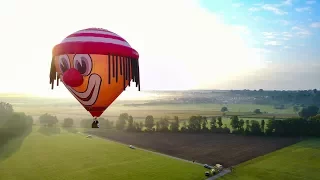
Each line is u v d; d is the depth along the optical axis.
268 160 60.62
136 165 55.78
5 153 65.38
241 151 69.81
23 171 51.69
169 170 52.16
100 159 60.50
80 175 49.47
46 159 60.28
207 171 50.78
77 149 70.56
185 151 70.00
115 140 84.06
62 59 17.50
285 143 78.25
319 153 66.50
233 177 48.38
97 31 17.62
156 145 77.31
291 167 54.97
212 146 75.94
